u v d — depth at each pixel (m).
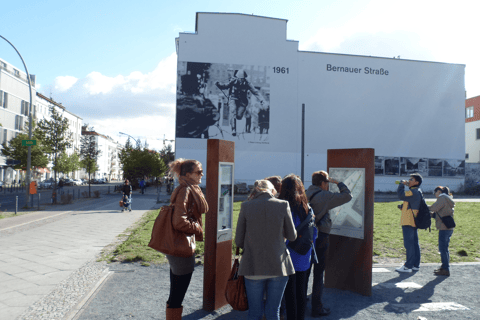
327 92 33.69
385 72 34.84
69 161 50.03
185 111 31.22
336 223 5.50
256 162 32.03
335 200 4.26
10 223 12.72
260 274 3.04
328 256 5.54
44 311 4.28
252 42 32.44
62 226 11.97
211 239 4.44
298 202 3.66
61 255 7.46
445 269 6.11
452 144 36.00
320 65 33.59
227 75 31.88
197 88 31.45
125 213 16.75
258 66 32.44
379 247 8.38
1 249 8.08
